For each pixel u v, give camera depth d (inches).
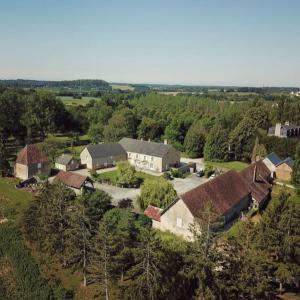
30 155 2691.9
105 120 4830.2
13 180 2571.4
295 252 1098.7
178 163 3275.1
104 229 1093.8
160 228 1686.8
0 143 2760.8
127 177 2503.7
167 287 1000.9
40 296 1155.3
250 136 3540.8
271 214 1159.6
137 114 5073.8
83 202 1328.7
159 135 4451.3
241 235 1132.5
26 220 1457.9
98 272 1103.0
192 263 995.9
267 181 2449.6
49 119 4293.8
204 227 1025.5
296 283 1214.9
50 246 1330.0
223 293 973.2
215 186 1806.1
